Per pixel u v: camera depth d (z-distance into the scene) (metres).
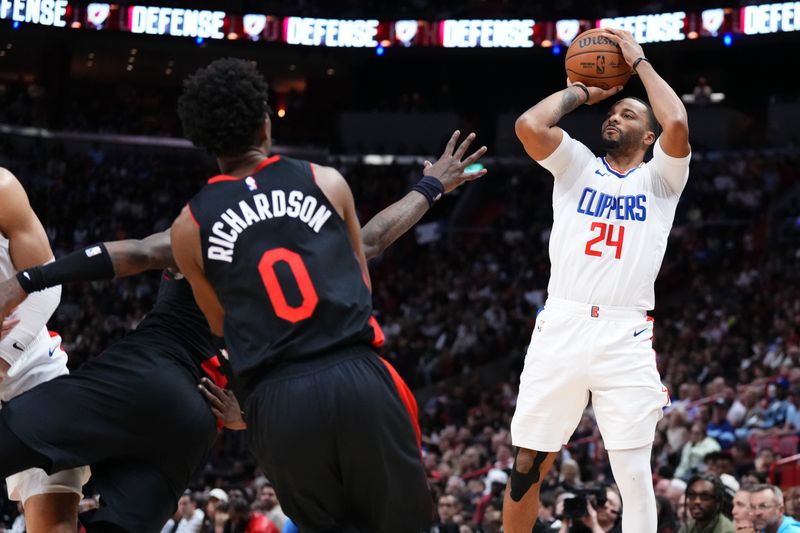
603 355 4.35
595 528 6.56
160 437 3.89
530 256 28.91
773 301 23.39
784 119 31.80
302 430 3.12
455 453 16.00
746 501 6.39
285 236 3.23
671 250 28.00
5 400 4.41
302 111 36.19
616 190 4.47
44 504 4.14
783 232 27.33
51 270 3.42
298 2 31.20
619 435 4.32
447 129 34.84
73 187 31.92
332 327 3.20
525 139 4.51
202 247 3.24
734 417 14.71
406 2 31.94
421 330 25.64
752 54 33.97
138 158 33.84
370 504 3.26
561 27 28.45
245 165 3.38
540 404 4.45
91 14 28.50
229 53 34.19
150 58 34.88
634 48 4.64
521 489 4.56
